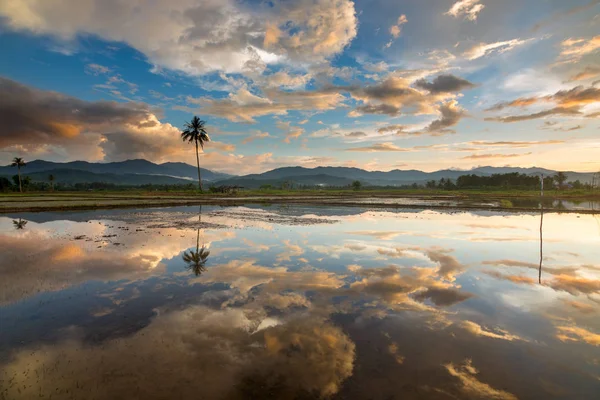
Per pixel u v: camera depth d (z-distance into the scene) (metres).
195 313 7.32
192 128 71.50
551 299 8.35
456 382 4.76
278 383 4.73
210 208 37.34
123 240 16.52
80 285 9.35
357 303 7.99
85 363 5.25
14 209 31.73
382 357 5.45
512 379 4.85
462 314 7.33
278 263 12.00
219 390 4.57
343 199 55.38
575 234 19.12
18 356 5.47
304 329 6.51
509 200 55.44
